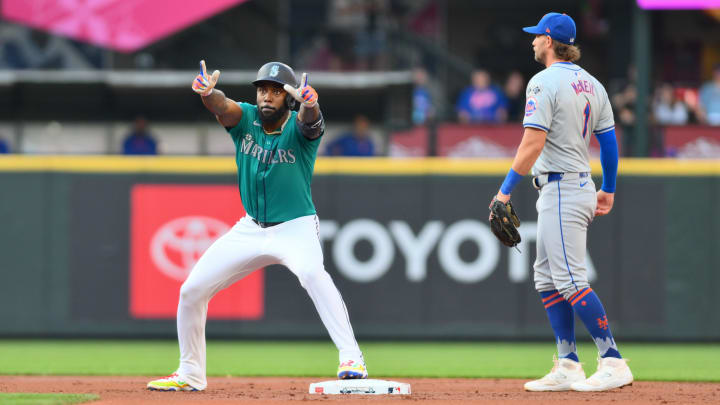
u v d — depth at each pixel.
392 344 37.91
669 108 44.94
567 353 19.56
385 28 54.59
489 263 38.25
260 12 51.16
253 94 41.75
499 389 20.69
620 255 37.97
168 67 46.91
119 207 38.75
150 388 18.95
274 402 16.47
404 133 41.94
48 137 42.41
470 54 59.28
